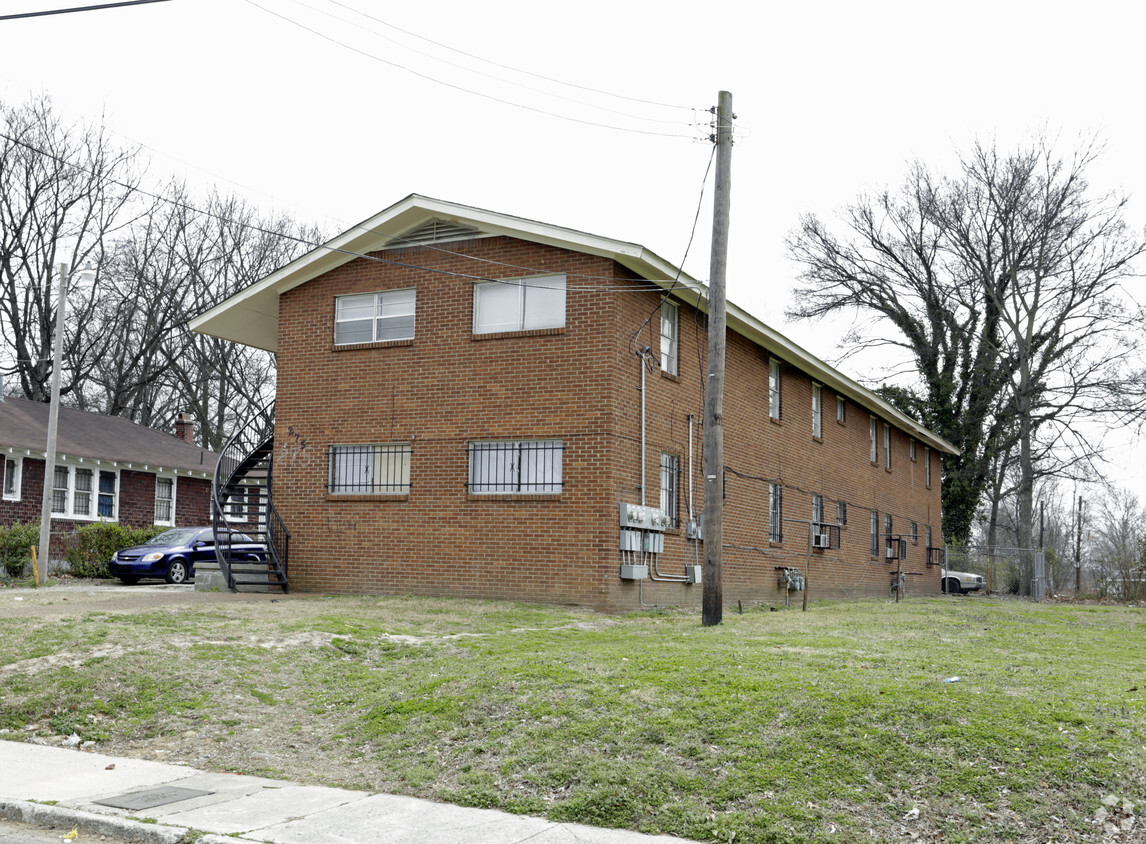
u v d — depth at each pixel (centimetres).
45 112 3853
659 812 690
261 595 1897
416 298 2003
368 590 1972
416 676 1098
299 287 2120
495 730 849
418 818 698
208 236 4331
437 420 1953
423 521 1941
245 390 4578
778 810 678
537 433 1864
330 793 764
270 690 1077
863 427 3325
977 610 2220
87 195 3947
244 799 746
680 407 2084
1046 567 4462
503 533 1870
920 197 4469
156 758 882
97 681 1053
